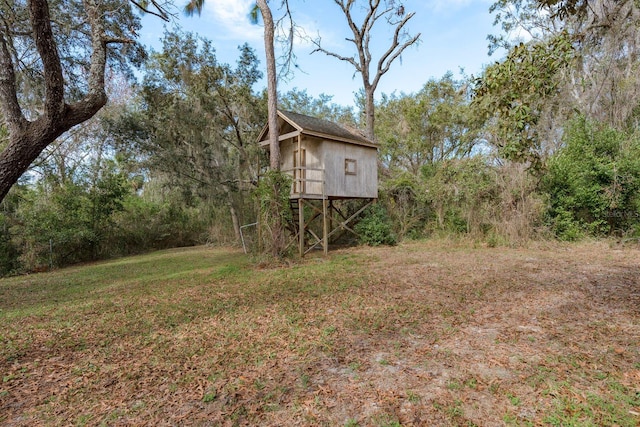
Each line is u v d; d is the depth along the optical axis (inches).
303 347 156.9
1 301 298.8
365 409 105.9
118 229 721.6
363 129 1033.5
